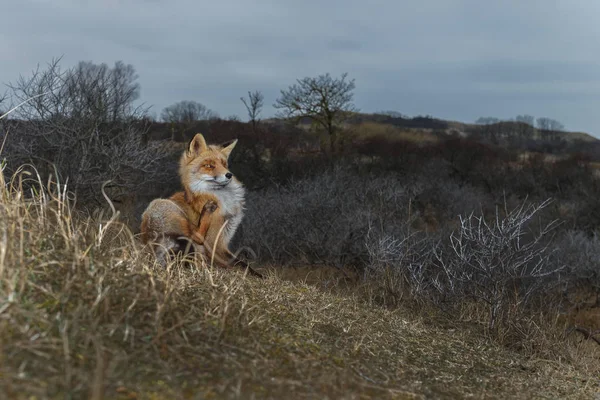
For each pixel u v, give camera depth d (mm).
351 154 27406
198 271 4625
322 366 3371
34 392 2186
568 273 11062
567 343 6355
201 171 6320
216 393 2613
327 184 15969
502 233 6844
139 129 13531
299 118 30984
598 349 7027
